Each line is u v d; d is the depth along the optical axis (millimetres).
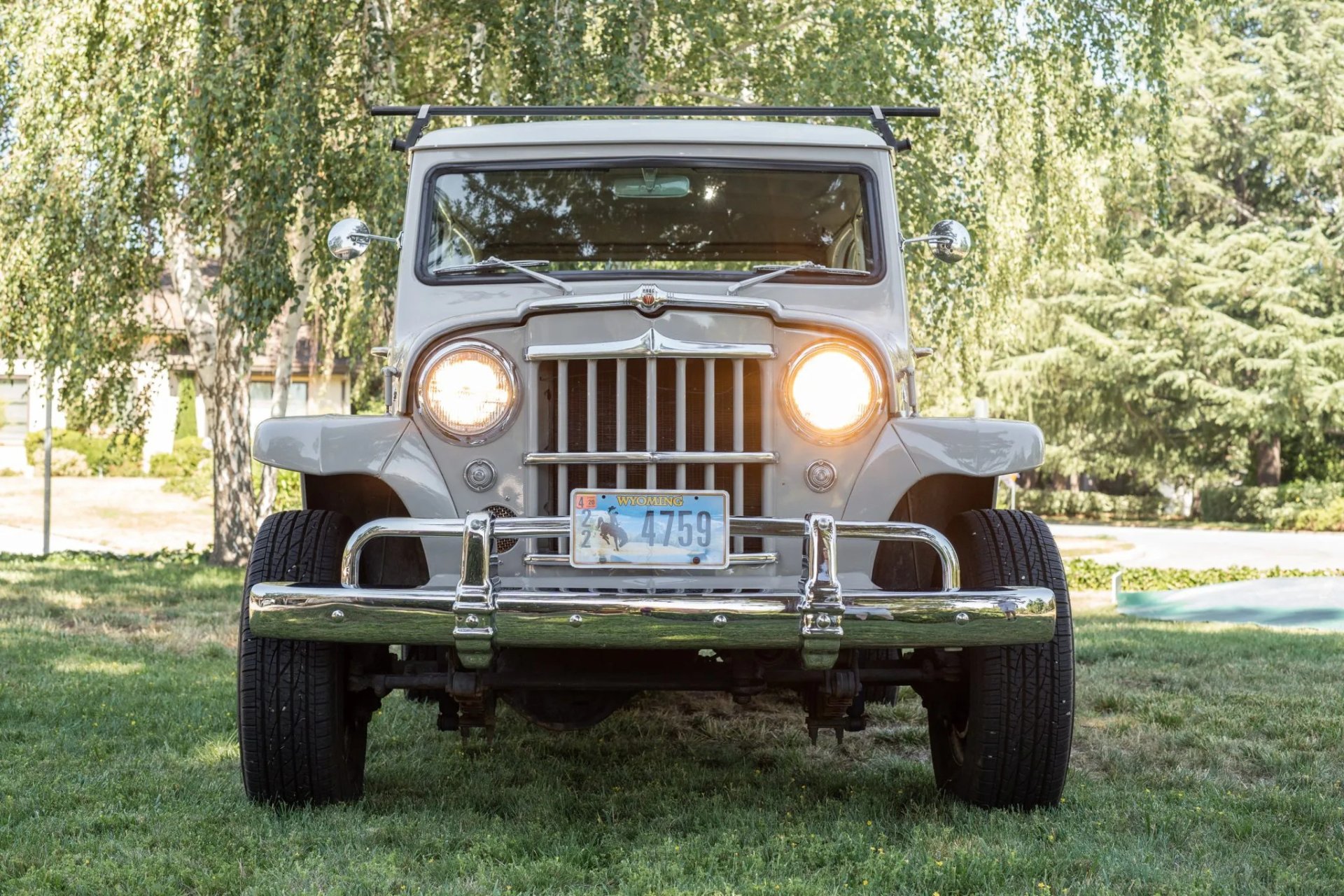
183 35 9133
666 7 10164
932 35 10539
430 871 3107
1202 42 31203
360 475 3902
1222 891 2924
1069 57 12656
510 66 10594
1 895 2861
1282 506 28906
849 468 3479
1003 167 13453
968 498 3986
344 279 10008
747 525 3178
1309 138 29969
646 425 3404
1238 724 5031
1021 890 2951
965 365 15453
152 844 3289
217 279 9977
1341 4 31094
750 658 3543
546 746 4703
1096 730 4996
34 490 26328
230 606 8961
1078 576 13961
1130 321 30047
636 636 3059
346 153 9547
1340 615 9727
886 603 3070
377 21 9938
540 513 3457
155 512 23156
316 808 3611
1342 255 29016
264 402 30344
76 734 4656
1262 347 28797
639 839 3414
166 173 10836
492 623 3061
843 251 4359
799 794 3969
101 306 11094
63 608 8641
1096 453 31891
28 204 10648
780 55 10797
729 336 3447
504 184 4309
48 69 9617
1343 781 4105
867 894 2914
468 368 3475
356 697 3760
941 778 3961
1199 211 31375
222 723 4867
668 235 4434
